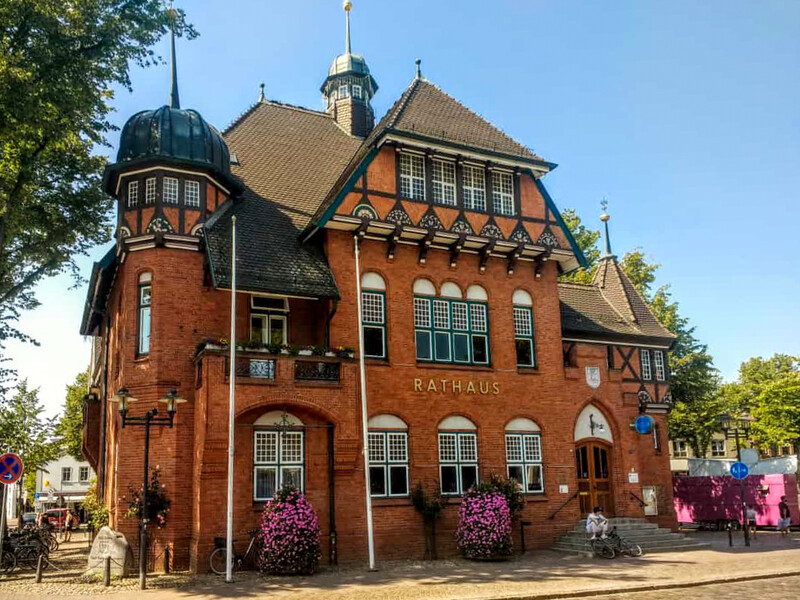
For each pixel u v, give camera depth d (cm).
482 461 2230
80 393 5231
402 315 2205
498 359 2338
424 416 2162
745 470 2430
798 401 4806
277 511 1770
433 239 2259
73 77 2017
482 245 2345
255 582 1631
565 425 2403
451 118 2486
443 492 2150
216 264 1962
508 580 1623
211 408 1814
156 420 1878
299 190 2502
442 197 2323
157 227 2042
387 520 2031
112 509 2169
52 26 1938
